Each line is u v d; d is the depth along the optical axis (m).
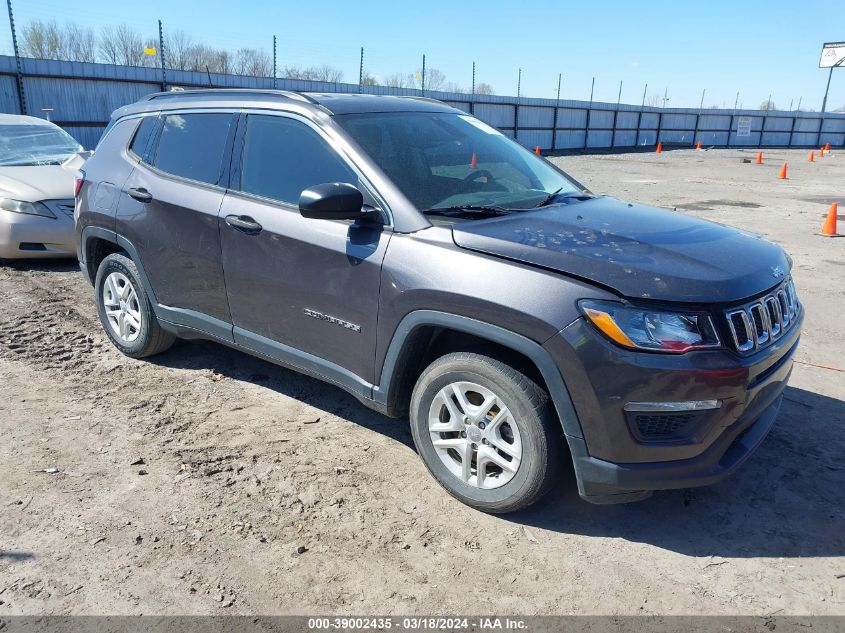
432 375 3.19
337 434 3.86
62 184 7.55
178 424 3.92
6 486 3.24
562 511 3.21
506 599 2.62
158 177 4.30
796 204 15.07
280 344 3.80
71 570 2.70
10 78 20.83
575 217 3.38
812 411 4.31
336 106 3.70
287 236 3.55
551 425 2.89
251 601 2.57
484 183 3.68
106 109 23.39
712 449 2.84
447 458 3.27
